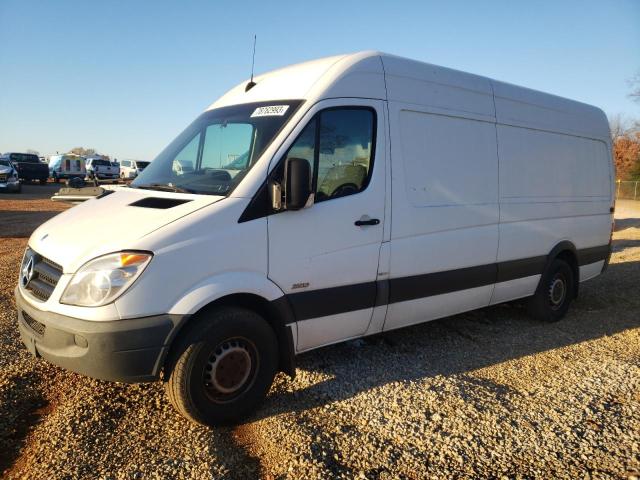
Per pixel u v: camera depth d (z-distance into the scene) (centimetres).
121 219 372
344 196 425
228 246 362
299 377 448
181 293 344
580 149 681
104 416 375
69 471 310
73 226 388
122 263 330
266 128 410
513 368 490
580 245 686
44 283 365
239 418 375
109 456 327
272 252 383
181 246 345
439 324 624
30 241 415
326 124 417
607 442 361
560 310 663
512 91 587
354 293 435
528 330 617
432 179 491
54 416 375
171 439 349
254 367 380
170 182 430
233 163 412
